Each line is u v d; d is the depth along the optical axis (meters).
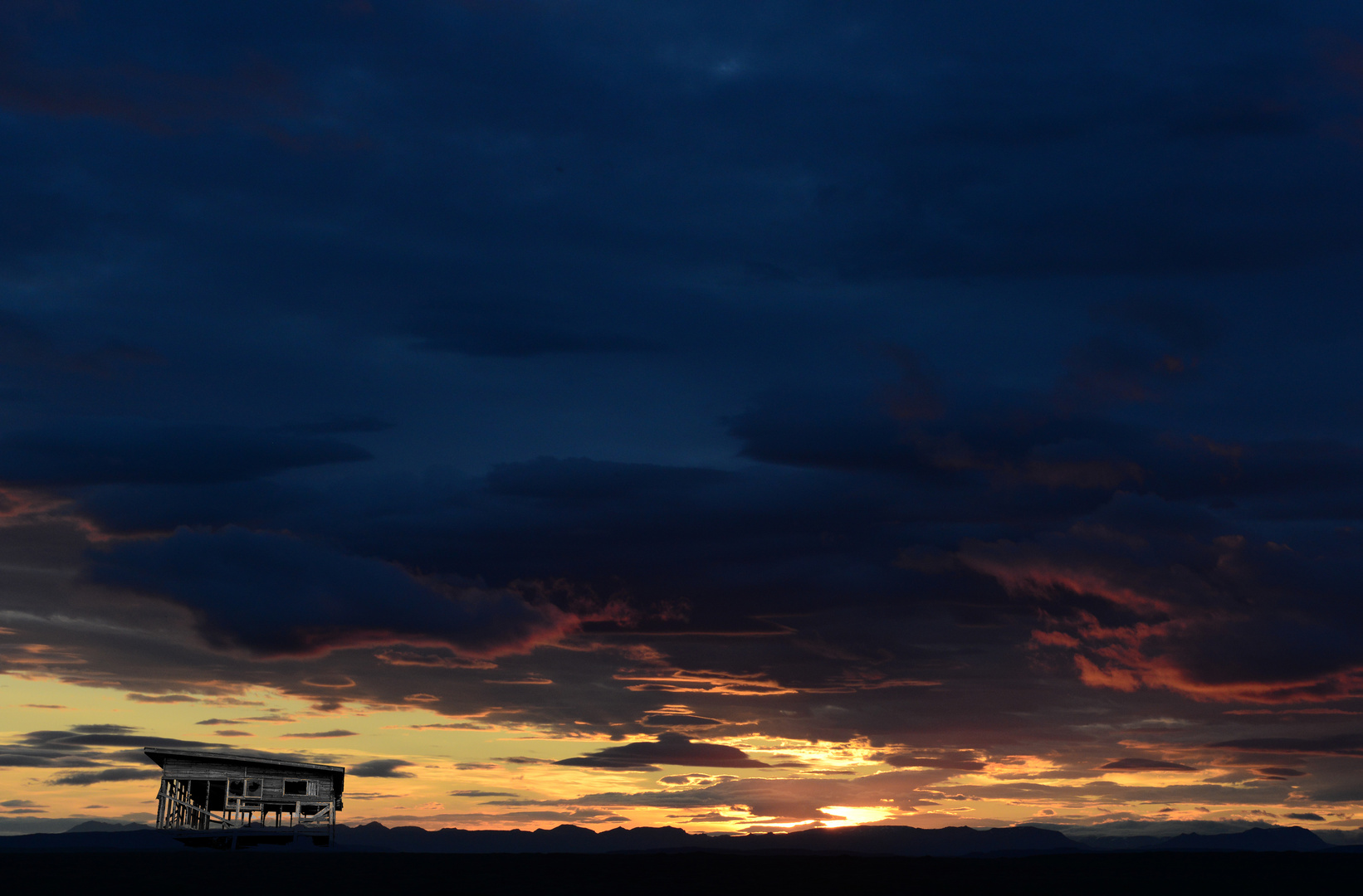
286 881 38.25
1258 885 42.47
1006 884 42.25
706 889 37.28
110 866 45.38
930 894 37.34
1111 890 39.88
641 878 41.53
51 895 32.91
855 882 41.25
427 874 42.56
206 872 42.41
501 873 43.66
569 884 38.75
